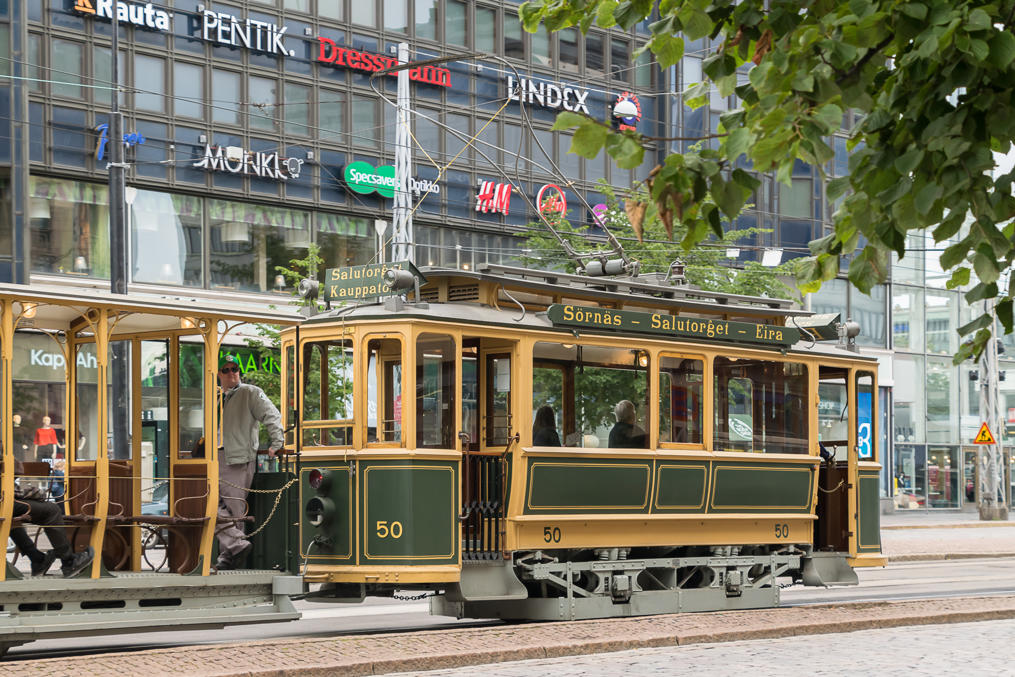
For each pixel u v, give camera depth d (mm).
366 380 13133
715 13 5520
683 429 14977
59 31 30312
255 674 9312
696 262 33531
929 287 50906
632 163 5023
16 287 10836
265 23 33531
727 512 15336
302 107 34250
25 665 9445
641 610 14398
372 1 35625
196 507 12125
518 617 14039
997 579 21609
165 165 31797
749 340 15609
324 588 13367
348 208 35000
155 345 12781
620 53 41094
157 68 31781
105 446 11398
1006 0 4949
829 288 47156
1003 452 54156
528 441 13523
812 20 5188
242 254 33188
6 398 10781
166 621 11391
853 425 16812
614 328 14289
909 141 5020
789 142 4773
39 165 29969
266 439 14102
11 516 10742
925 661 11000
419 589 13570
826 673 10289
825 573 16609
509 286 13977
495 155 37844
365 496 12969
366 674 9914
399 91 28359
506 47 38312
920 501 50594
